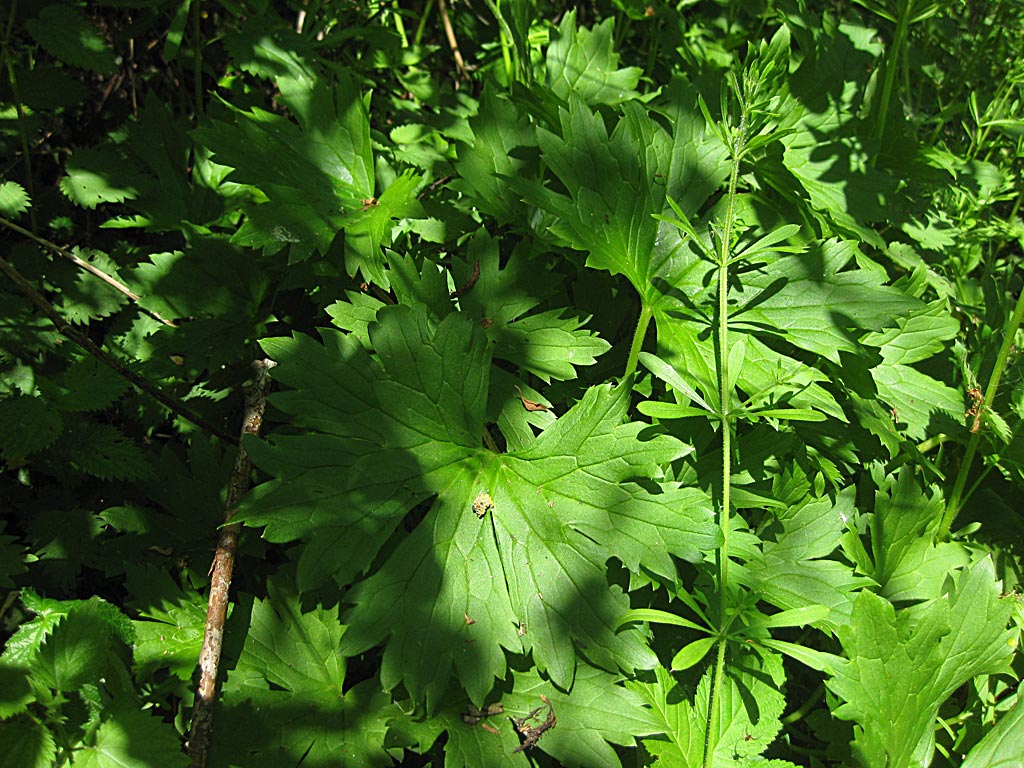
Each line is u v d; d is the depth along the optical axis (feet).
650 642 1.46
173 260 1.73
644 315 1.56
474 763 1.28
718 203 1.64
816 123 1.98
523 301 1.57
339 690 1.37
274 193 1.58
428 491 1.34
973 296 2.15
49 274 1.78
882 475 1.63
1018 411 1.71
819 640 1.62
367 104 1.69
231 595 1.56
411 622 1.27
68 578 1.55
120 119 2.09
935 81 2.48
